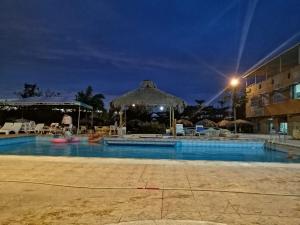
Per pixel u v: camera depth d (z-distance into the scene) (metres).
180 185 6.03
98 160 8.97
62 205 4.76
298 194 5.44
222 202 4.94
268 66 33.41
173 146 18.69
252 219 4.15
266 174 7.12
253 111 37.81
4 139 18.67
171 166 8.07
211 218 4.18
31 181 6.36
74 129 25.86
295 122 27.20
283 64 32.41
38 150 16.56
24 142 20.86
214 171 7.43
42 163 8.45
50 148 17.58
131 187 5.87
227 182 6.30
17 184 6.11
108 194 5.39
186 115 41.75
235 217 4.22
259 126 37.25
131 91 21.88
